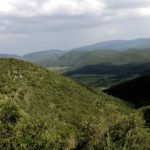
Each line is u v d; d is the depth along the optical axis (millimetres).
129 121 20750
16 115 19562
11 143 17625
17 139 17844
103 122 21391
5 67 60500
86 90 70688
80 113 54094
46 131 19344
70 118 50000
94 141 19844
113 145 18938
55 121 46094
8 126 18531
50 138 18625
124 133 19891
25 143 17859
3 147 17469
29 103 48938
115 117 21953
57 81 66250
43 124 19875
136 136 19656
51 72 70500
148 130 21734
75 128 45656
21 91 51781
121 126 20484
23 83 56250
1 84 51438
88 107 58844
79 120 50281
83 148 20641
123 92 123875
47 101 53219
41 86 58781
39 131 18984
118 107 68938
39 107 49406
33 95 52875
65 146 20516
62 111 51781
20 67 63656
